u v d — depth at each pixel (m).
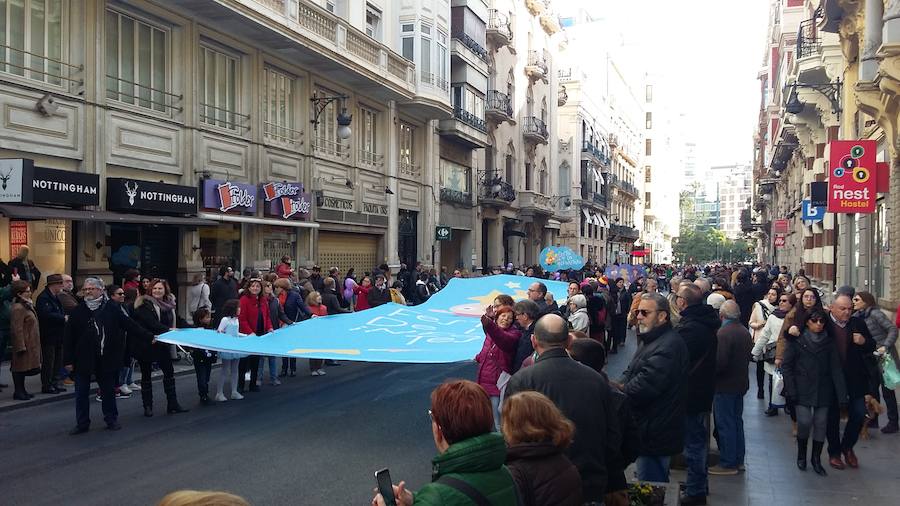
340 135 22.36
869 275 18.95
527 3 44.22
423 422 9.90
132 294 11.84
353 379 13.52
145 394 10.14
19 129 13.67
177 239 18.02
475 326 11.52
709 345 6.49
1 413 10.11
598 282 17.66
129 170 16.38
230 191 18.72
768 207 64.56
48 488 6.89
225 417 10.16
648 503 4.83
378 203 27.28
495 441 2.82
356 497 6.77
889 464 7.93
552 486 3.24
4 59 13.66
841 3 16.97
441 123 31.95
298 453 8.29
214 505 1.75
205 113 18.75
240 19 18.45
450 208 33.56
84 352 9.03
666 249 123.62
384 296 17.94
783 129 33.12
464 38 33.25
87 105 15.12
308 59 22.22
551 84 49.59
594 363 5.08
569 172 55.62
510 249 42.47
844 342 7.72
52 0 14.60
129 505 6.46
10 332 10.84
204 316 11.20
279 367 15.21
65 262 14.94
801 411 7.64
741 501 6.66
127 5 16.25
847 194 16.19
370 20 27.12
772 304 11.45
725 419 7.55
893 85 12.63
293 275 19.73
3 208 12.55
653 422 5.54
